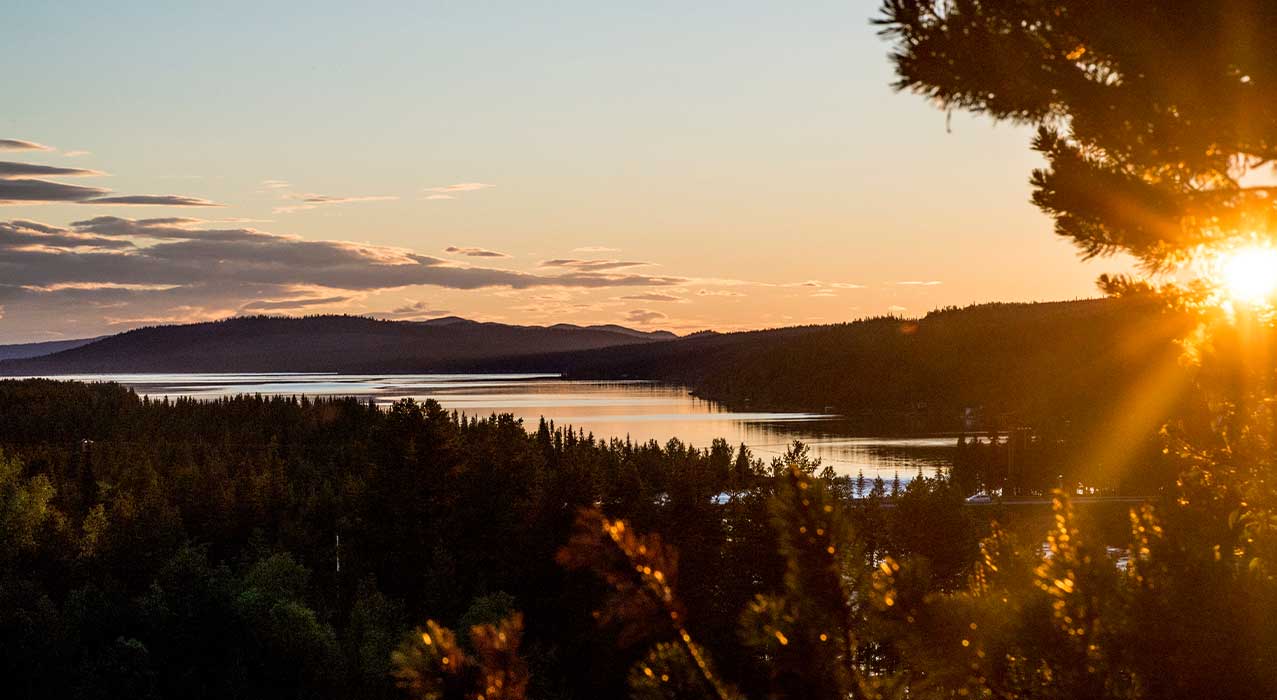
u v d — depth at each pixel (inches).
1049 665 215.5
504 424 3420.3
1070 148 316.2
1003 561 259.0
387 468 2746.1
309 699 1963.6
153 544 2883.9
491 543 2591.0
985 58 283.4
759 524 1948.8
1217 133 278.1
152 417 7696.9
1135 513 249.9
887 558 222.8
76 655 2054.6
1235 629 208.1
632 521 2204.7
